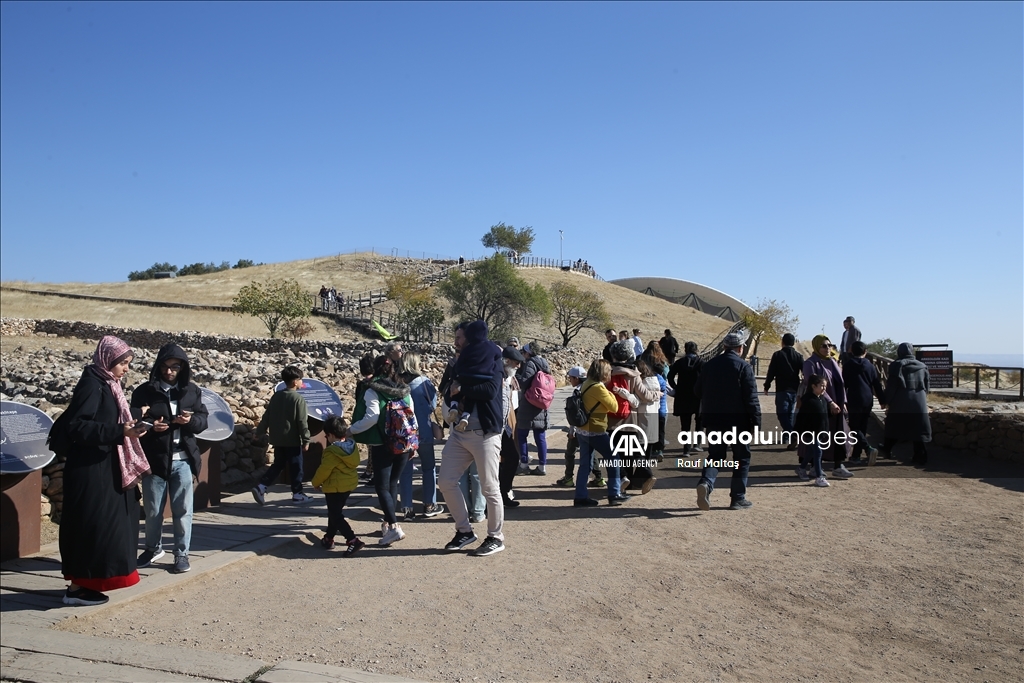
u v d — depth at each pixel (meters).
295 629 4.75
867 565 6.11
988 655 4.45
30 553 6.08
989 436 11.12
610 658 4.34
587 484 8.77
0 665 4.02
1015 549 6.53
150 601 5.22
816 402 9.28
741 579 5.78
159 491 5.75
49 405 11.29
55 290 67.25
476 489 7.59
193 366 19.00
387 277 79.50
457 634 4.68
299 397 8.17
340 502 6.52
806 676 4.14
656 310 82.25
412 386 7.77
